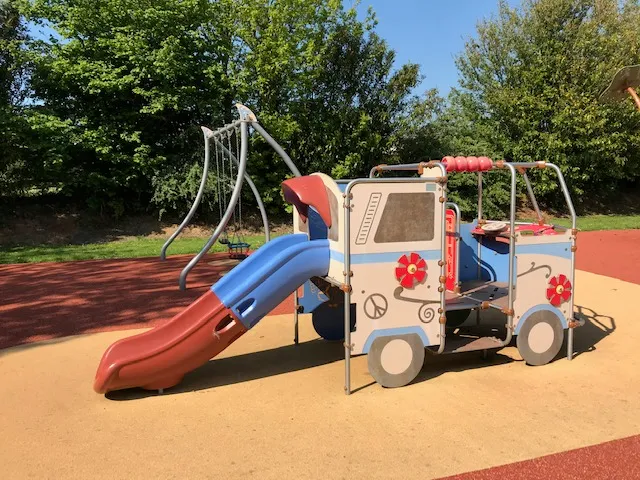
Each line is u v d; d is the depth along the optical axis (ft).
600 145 67.15
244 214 64.08
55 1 54.24
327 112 63.57
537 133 68.80
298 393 13.44
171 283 29.30
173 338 13.33
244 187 61.41
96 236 54.19
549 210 78.13
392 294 13.48
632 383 13.91
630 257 36.94
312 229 16.25
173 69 53.21
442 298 13.96
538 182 71.97
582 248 41.93
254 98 60.90
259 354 16.85
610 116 66.28
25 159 53.31
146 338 13.51
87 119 54.08
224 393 13.53
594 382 13.98
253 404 12.75
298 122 62.03
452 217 15.98
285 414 12.12
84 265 36.94
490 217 72.33
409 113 67.05
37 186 55.06
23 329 20.22
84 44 53.01
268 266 13.58
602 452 10.15
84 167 56.85
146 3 54.34
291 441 10.75
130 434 11.21
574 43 66.90
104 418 12.06
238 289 13.48
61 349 17.52
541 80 68.28
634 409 12.19
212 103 57.93
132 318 21.74
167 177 56.13
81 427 11.59
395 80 65.31
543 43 69.21
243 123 27.71
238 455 10.21
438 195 13.67
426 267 13.74
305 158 64.49
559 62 67.00
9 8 56.08
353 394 13.32
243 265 14.30
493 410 12.20
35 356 16.79
